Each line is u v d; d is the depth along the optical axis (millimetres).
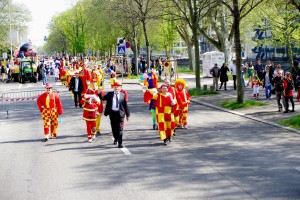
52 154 12648
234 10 22562
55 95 15086
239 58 22672
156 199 8305
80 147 13594
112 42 67750
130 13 44438
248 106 22016
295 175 9805
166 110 13711
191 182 9383
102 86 29125
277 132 15500
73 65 47188
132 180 9680
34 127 18094
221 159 11523
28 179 10000
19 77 47656
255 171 10211
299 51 50094
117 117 13430
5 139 15492
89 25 67938
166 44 56594
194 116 20125
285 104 19562
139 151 12805
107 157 12078
